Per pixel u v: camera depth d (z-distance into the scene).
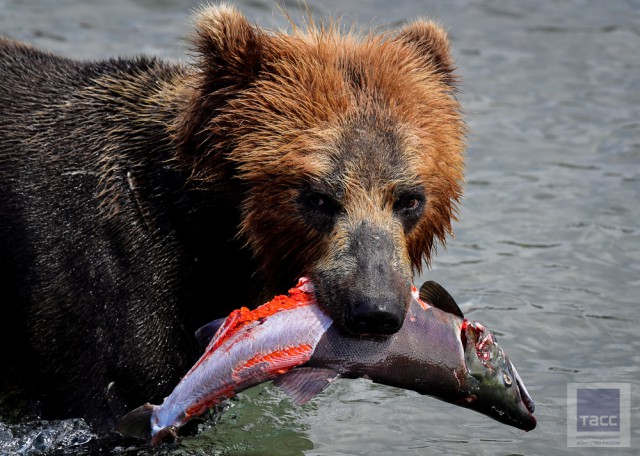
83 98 12.43
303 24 13.73
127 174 11.82
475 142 21.20
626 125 21.94
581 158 20.67
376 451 12.55
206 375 10.19
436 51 12.29
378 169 10.68
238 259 11.79
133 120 12.07
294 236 11.04
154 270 11.59
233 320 10.28
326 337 10.29
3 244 11.98
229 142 11.19
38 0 25.98
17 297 11.94
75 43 23.61
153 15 25.78
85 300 11.59
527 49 25.52
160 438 10.19
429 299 10.94
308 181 10.74
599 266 17.08
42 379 12.04
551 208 18.83
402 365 10.23
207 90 11.40
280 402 13.75
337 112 10.88
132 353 11.47
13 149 12.23
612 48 25.66
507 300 16.05
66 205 11.84
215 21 11.35
